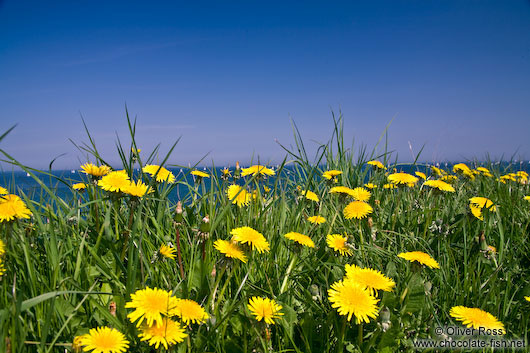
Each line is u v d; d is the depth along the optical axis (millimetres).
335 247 504
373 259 576
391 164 1010
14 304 307
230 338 370
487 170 1113
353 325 411
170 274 479
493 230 719
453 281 540
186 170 644
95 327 379
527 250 666
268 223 643
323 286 479
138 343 343
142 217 556
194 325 379
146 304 306
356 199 635
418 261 446
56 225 515
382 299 421
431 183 699
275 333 420
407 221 727
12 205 395
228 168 733
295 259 506
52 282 365
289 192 909
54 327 341
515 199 890
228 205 482
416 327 425
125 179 477
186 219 603
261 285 485
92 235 509
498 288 487
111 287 431
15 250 418
